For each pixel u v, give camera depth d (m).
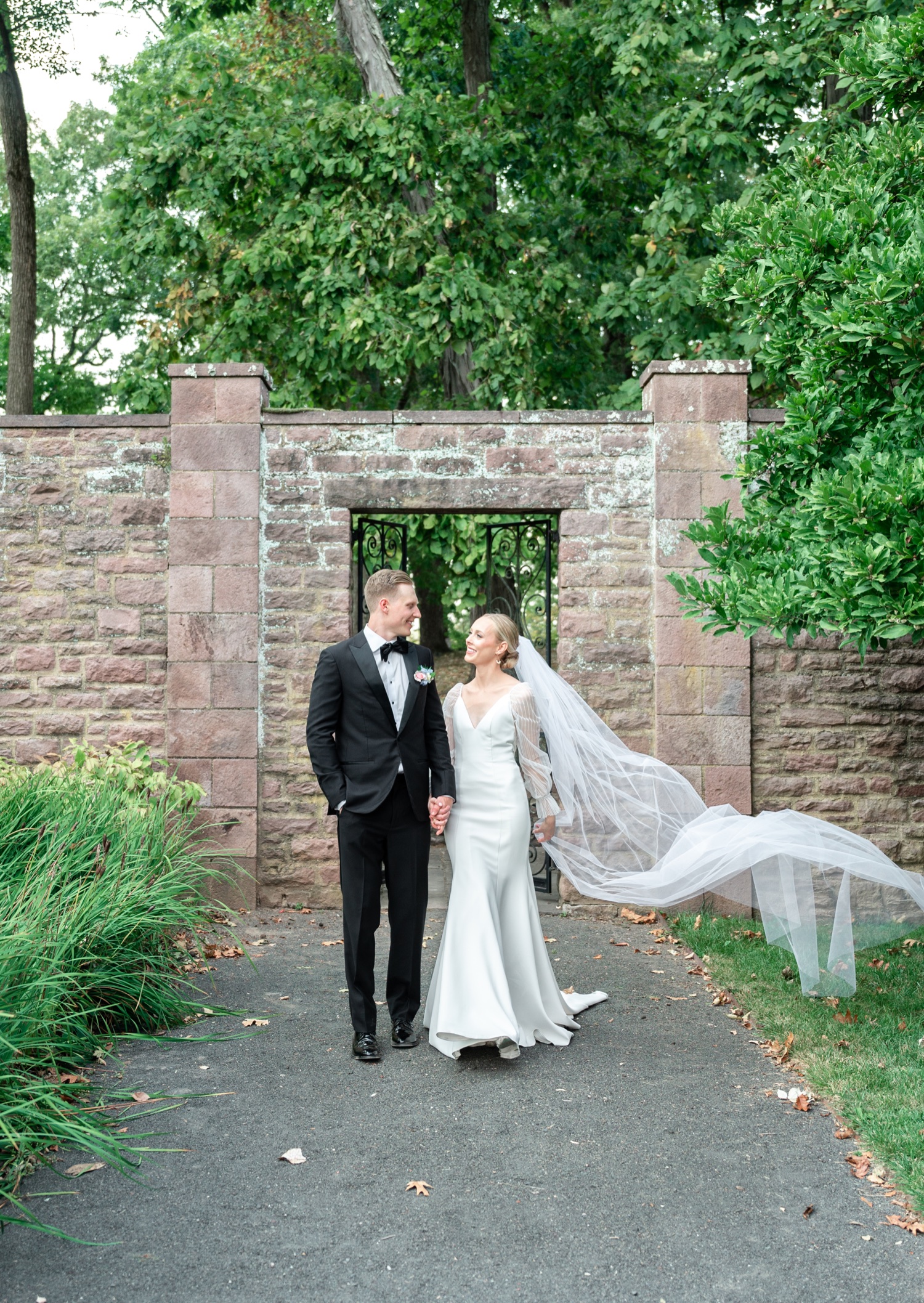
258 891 6.78
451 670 18.33
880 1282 2.64
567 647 6.86
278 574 6.84
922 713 6.91
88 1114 3.50
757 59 9.46
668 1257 2.75
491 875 4.27
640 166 13.08
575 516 6.86
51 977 3.65
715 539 5.07
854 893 4.66
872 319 4.22
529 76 13.18
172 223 10.98
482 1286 2.61
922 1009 4.75
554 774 4.92
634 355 10.41
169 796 6.37
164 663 6.90
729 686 6.76
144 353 11.85
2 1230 2.82
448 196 10.84
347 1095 3.78
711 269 5.54
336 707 4.19
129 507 6.92
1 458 6.94
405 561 7.51
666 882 4.93
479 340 10.42
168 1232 2.84
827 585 4.11
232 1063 4.06
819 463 4.77
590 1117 3.62
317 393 11.04
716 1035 4.49
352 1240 2.81
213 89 10.95
